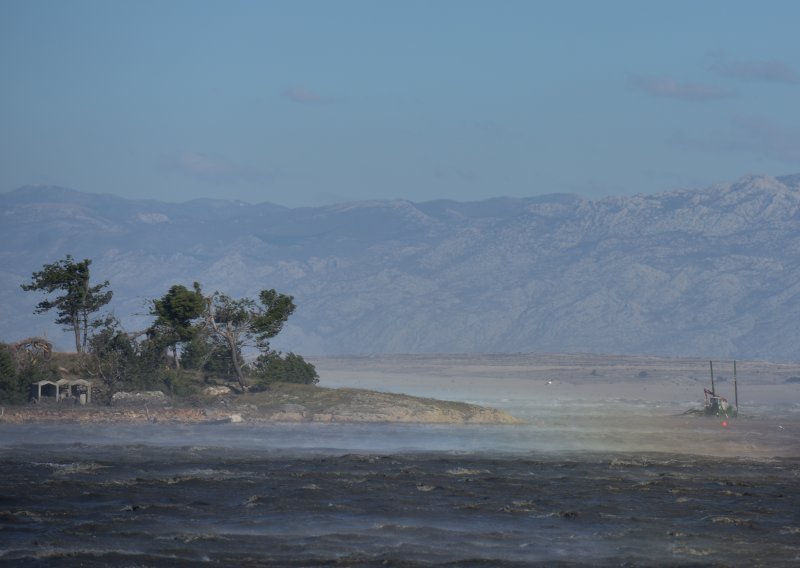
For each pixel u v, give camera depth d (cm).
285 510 14088
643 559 11762
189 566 11125
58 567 11000
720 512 14500
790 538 12875
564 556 11856
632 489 16375
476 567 11281
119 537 12381
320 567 11138
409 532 12862
